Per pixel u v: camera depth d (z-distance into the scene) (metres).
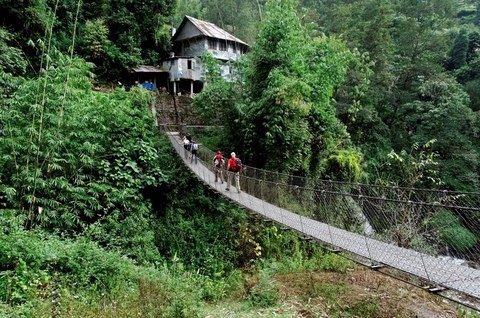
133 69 20.47
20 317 3.62
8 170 6.87
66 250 5.16
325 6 32.81
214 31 24.69
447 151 16.70
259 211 7.26
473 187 15.47
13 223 5.35
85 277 4.94
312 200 7.63
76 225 7.14
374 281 6.91
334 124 13.29
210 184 9.22
